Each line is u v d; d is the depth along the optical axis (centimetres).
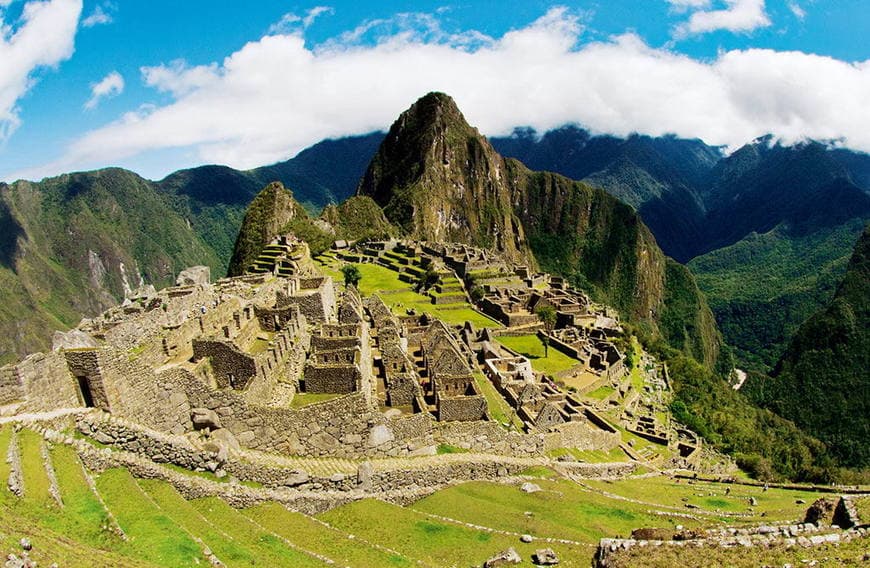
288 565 2570
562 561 3122
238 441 3397
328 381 4094
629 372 12025
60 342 2945
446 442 4419
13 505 2127
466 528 3434
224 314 4550
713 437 10569
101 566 1966
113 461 2753
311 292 5853
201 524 2648
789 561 2803
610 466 5609
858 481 9756
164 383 3183
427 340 6175
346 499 3488
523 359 8025
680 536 3297
